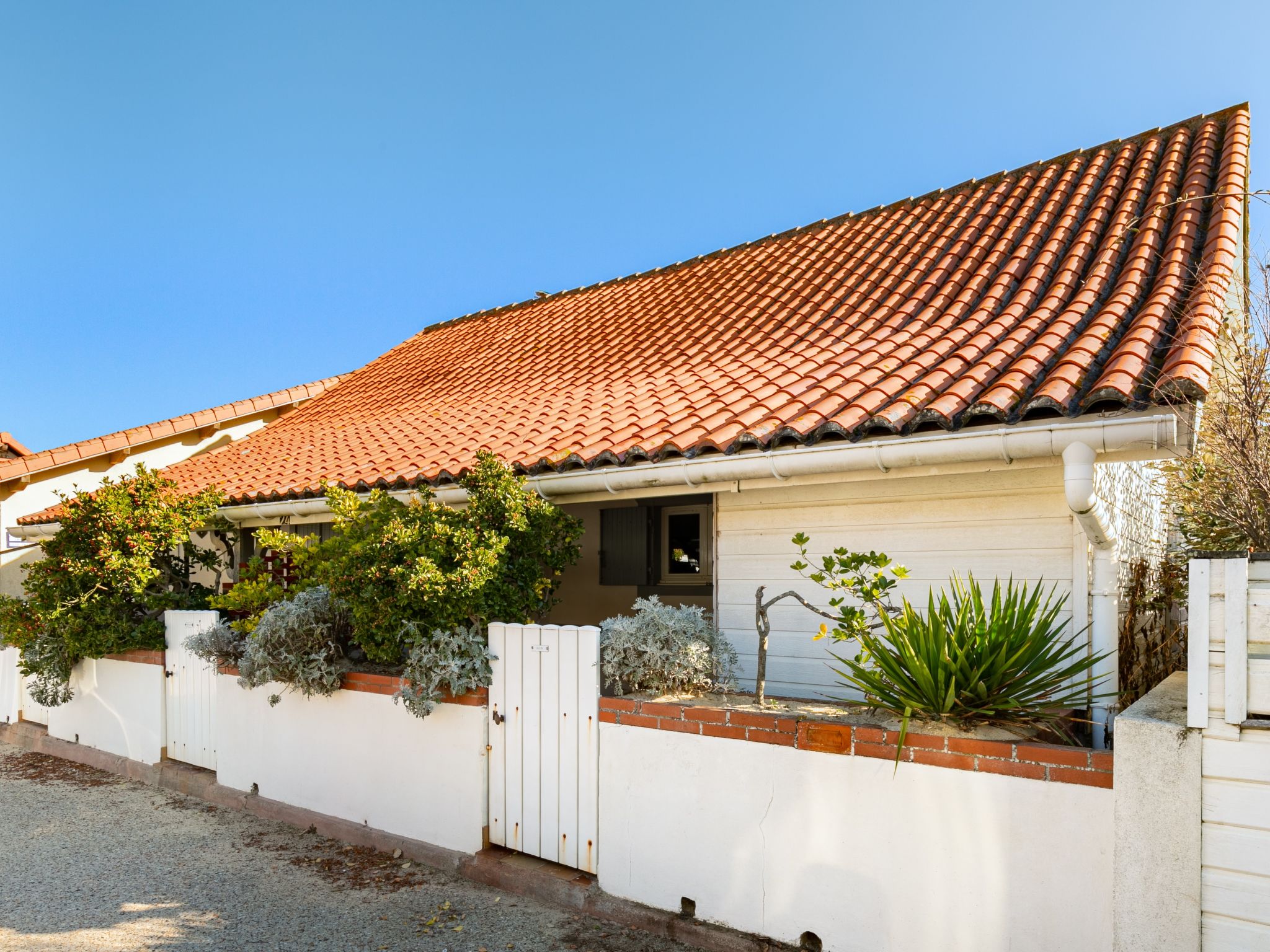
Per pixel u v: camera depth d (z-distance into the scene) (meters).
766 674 6.61
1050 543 5.60
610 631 5.77
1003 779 4.11
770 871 4.80
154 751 9.31
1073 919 3.91
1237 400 5.16
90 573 9.50
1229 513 5.26
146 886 6.13
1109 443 4.77
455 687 6.15
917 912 4.31
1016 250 8.40
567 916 5.47
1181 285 6.26
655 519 8.90
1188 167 8.59
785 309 9.81
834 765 4.61
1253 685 3.42
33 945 5.26
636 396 8.51
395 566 6.34
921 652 4.43
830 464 5.73
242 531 12.21
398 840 6.67
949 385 5.83
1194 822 3.50
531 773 5.99
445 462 8.13
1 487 14.49
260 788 7.94
